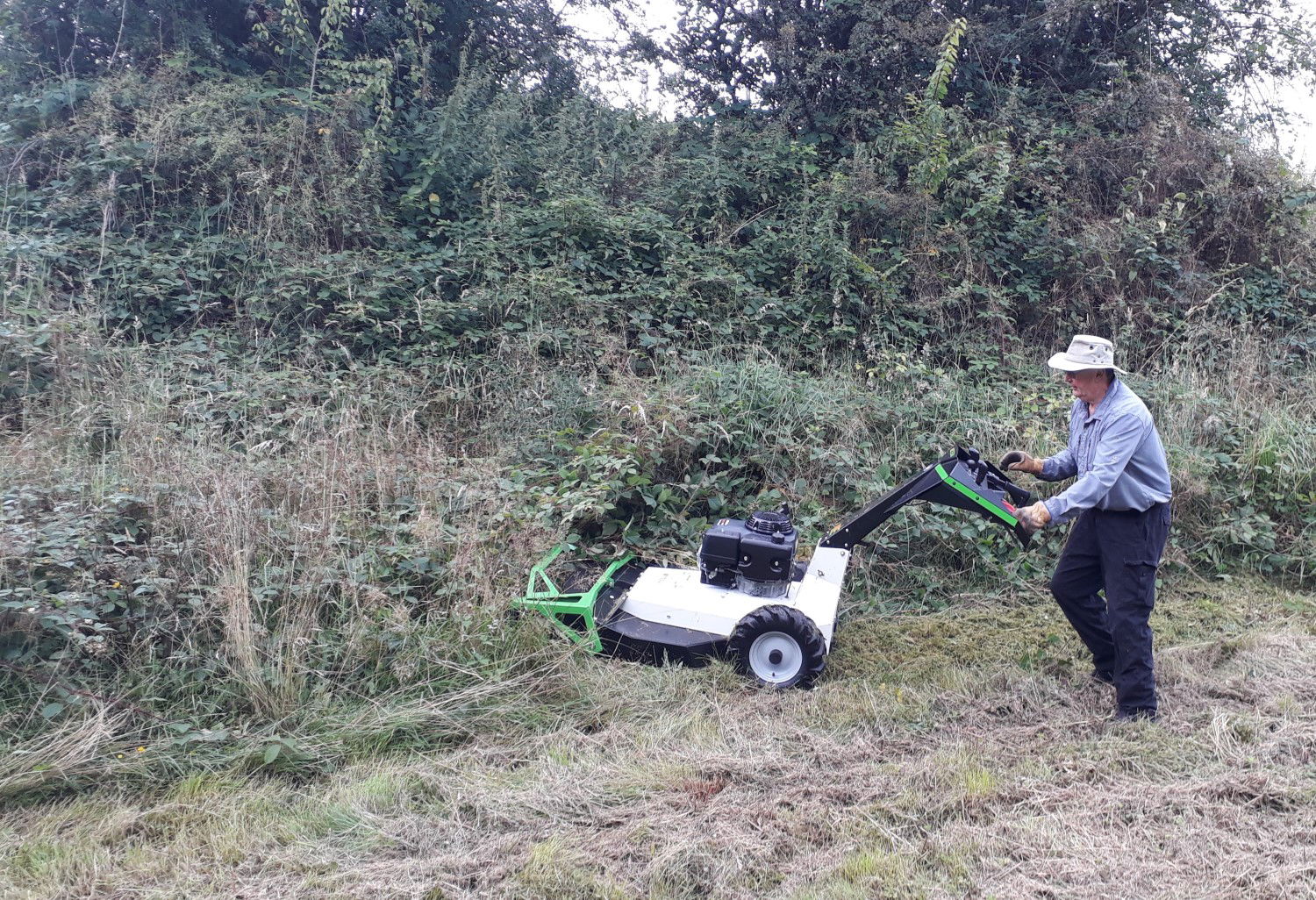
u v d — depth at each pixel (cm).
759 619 446
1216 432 711
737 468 630
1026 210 985
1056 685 453
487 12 1087
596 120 1019
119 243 775
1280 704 424
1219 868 303
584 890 296
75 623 387
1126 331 853
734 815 338
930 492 465
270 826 336
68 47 936
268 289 767
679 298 813
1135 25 1106
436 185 903
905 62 1055
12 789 345
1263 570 629
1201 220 986
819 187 940
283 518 496
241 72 962
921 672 476
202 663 421
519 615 469
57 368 629
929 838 322
